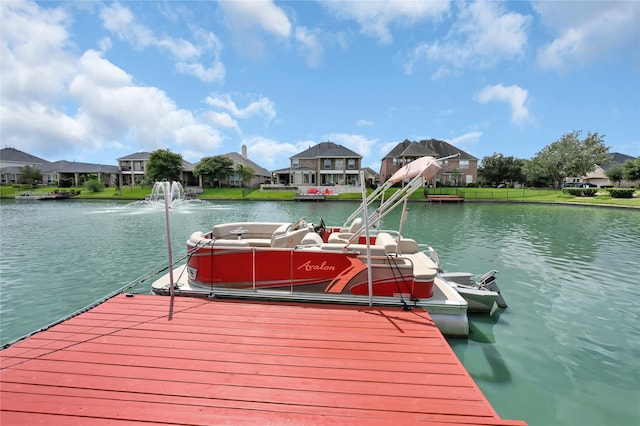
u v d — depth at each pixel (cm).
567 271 836
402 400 256
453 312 445
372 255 460
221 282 488
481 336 479
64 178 5975
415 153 4641
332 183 5300
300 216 2186
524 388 362
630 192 3109
